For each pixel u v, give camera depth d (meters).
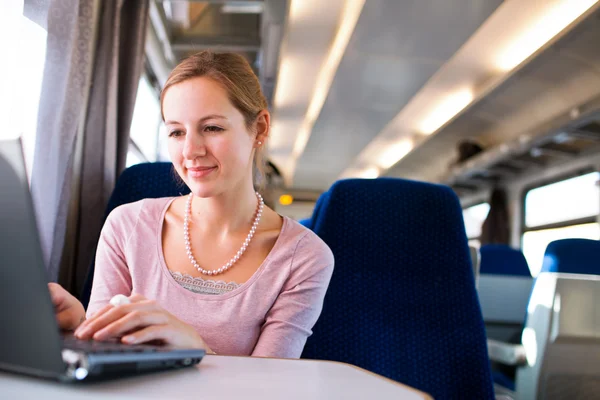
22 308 0.50
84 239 2.16
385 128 8.89
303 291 1.17
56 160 1.79
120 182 1.68
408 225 1.51
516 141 7.30
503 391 2.10
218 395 0.53
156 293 1.14
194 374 0.63
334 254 1.47
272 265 1.16
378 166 12.22
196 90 1.04
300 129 9.94
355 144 10.14
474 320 1.44
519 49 6.11
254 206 1.22
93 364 0.51
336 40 6.15
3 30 1.66
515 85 6.44
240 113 1.08
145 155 4.54
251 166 1.20
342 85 6.96
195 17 4.73
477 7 4.68
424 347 1.40
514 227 8.77
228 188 1.08
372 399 0.55
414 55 5.83
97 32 2.21
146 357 0.59
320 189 14.95
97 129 2.21
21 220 0.48
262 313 1.13
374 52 5.82
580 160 7.22
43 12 1.72
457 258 1.50
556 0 5.04
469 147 8.63
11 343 0.50
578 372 1.80
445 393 1.36
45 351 0.49
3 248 0.49
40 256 0.48
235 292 1.13
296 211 14.76
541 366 1.78
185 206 1.23
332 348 1.39
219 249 1.18
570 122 6.14
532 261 8.24
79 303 0.85
